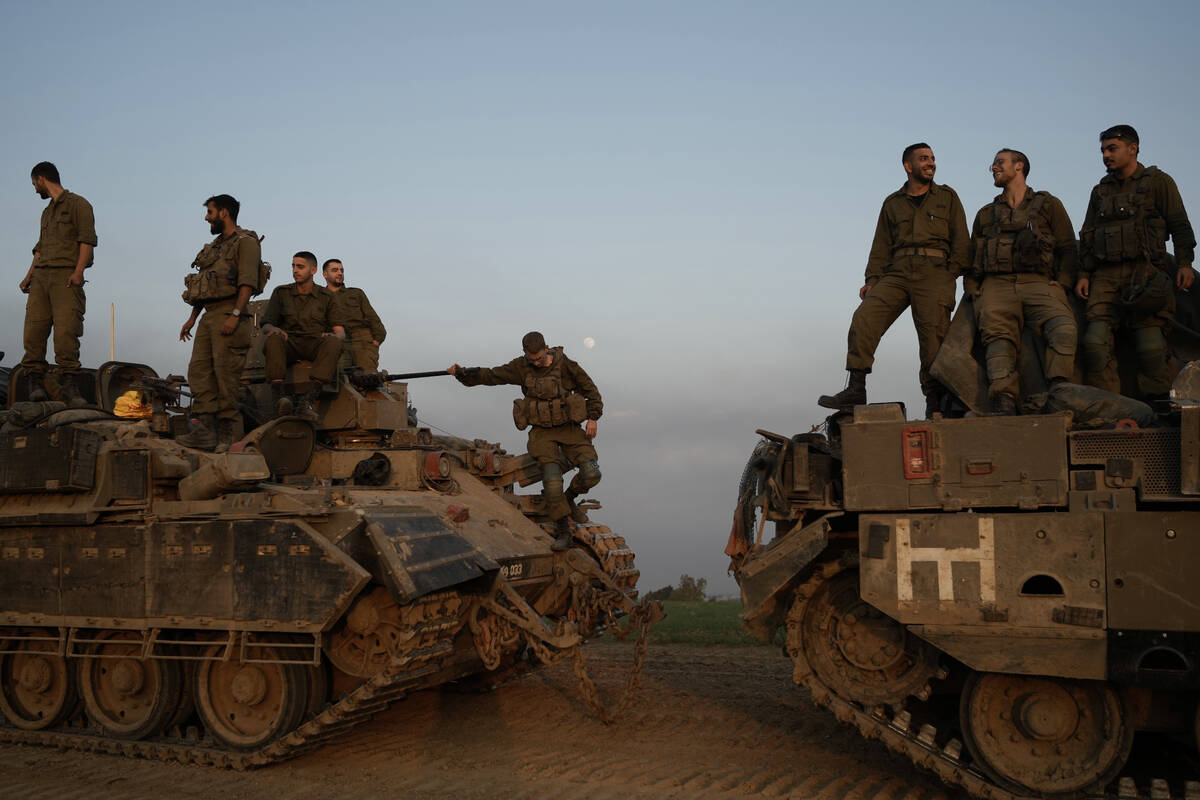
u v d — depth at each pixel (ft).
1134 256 25.03
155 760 26.53
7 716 29.25
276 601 24.72
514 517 33.73
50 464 27.43
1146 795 20.71
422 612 24.59
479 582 28.09
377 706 25.63
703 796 22.47
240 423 33.50
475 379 33.63
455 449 36.58
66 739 27.66
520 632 28.78
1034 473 21.43
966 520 21.79
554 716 30.78
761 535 24.32
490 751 26.78
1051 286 25.75
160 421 28.32
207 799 22.81
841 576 24.27
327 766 25.59
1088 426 22.11
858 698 23.50
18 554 28.50
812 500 23.85
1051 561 20.97
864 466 22.82
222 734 26.27
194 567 25.89
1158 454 20.56
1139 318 26.00
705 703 32.19
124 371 33.81
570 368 32.58
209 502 26.12
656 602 31.53
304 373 35.63
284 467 32.12
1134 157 25.58
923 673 22.90
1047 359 24.95
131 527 26.91
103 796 23.08
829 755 25.85
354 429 35.78
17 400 34.63
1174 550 20.02
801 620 24.35
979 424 21.99
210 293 31.53
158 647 27.02
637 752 26.35
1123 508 20.63
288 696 25.31
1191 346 27.48
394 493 29.81
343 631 25.30
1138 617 20.16
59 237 32.65
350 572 23.77
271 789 23.53
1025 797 21.20
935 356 27.04
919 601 22.00
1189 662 19.77
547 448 32.55
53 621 27.73
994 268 25.82
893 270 27.25
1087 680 21.35
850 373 27.27
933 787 23.11
